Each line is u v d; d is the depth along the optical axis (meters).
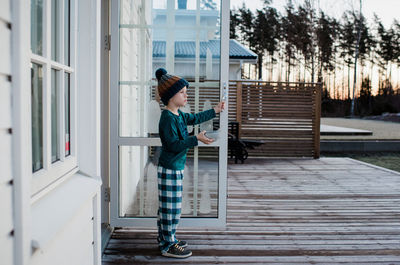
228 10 2.65
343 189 4.62
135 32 2.69
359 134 12.59
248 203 3.86
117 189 2.73
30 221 0.98
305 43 25.36
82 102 1.74
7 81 0.89
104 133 2.74
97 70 1.77
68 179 1.58
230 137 7.07
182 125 2.17
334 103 27.58
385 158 8.51
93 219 1.79
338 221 3.24
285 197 4.16
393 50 27.52
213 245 2.58
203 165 2.74
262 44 26.12
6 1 0.88
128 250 2.46
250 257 2.38
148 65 2.70
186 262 2.28
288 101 7.49
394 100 27.75
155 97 2.72
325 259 2.38
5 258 0.87
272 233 2.87
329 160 7.32
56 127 1.48
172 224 2.23
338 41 26.23
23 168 0.94
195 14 2.68
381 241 2.74
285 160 7.32
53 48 1.44
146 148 2.73
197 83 2.71
